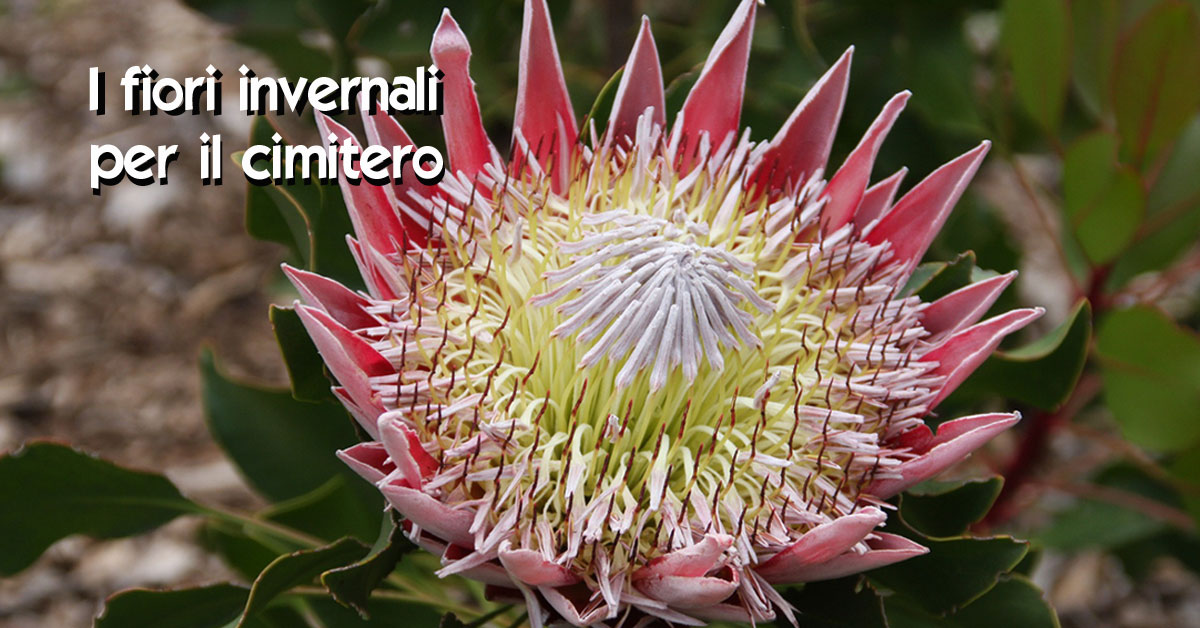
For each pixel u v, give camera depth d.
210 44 1.44
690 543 0.61
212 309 1.22
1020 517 1.10
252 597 0.65
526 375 0.63
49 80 1.41
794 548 0.61
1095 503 0.92
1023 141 0.90
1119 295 0.82
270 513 0.77
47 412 1.12
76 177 1.31
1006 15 0.78
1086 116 0.89
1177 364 0.76
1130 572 0.97
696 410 0.64
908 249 0.66
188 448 1.10
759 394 0.63
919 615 0.71
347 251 0.69
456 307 0.64
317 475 0.80
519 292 0.64
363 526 0.78
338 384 0.67
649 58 0.66
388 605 0.76
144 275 1.24
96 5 1.51
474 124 0.65
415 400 0.61
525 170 0.65
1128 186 0.76
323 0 0.79
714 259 0.63
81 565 1.03
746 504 0.63
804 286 0.65
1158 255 0.81
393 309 0.63
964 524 0.70
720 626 0.74
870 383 0.64
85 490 0.72
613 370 0.64
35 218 1.28
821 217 0.67
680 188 0.65
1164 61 0.76
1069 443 1.16
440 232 0.65
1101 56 0.78
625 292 0.63
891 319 0.65
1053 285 1.27
